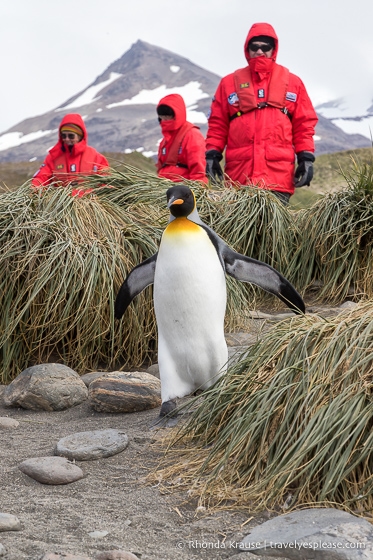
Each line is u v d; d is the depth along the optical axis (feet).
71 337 15.67
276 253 20.84
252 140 23.02
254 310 19.35
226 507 8.77
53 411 13.32
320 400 9.31
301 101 23.34
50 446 11.08
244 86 23.11
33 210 17.38
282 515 8.32
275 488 8.73
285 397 9.68
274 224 20.85
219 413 10.52
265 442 9.45
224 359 12.09
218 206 21.59
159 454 10.57
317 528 7.77
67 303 15.23
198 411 10.71
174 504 8.94
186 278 11.47
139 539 8.00
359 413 8.75
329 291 20.26
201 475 9.61
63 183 21.95
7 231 16.48
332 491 8.46
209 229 12.54
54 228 16.49
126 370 16.01
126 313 15.94
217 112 24.06
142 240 17.16
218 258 12.00
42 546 7.63
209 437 10.68
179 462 10.15
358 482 8.61
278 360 10.43
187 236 11.60
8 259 15.64
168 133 24.35
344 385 9.21
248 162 23.15
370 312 10.23
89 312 15.56
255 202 21.42
